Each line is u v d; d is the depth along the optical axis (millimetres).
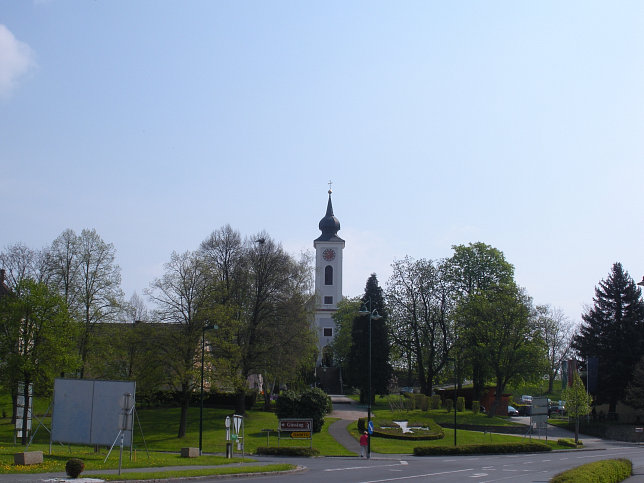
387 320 84500
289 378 65062
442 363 82062
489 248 83000
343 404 84750
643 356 71562
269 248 66625
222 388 57719
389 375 85625
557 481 23734
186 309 55594
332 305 131750
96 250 59656
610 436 67750
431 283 82938
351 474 29625
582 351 81688
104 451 38219
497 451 49250
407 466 35594
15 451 32500
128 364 56875
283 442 51094
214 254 68000
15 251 59125
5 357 44656
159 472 26469
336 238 134500
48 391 45250
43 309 45188
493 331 70562
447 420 67875
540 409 58969
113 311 58875
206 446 50188
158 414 64938
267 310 63969
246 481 25641
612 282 81125
